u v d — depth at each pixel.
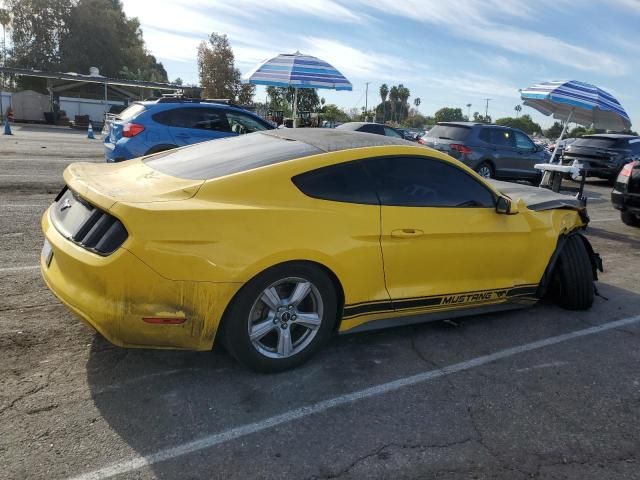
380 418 3.01
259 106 37.22
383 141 3.90
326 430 2.86
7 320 3.81
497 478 2.58
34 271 4.81
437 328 4.34
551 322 4.64
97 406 2.92
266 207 3.15
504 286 4.33
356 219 3.43
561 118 10.20
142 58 60.69
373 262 3.53
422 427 2.95
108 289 2.84
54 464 2.45
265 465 2.55
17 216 6.74
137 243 2.80
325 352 3.76
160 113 9.11
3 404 2.86
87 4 51.91
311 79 10.45
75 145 17.91
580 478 2.62
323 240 3.26
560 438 2.94
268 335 3.35
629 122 9.34
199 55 43.47
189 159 3.75
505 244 4.25
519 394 3.38
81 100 36.06
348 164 3.53
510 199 4.24
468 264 4.07
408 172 3.79
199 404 3.01
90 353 3.46
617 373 3.75
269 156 3.51
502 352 3.97
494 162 13.48
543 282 4.66
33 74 31.58
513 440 2.89
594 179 18.53
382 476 2.54
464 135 13.24
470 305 4.21
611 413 3.23
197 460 2.56
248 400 3.09
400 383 3.41
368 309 3.62
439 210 3.86
